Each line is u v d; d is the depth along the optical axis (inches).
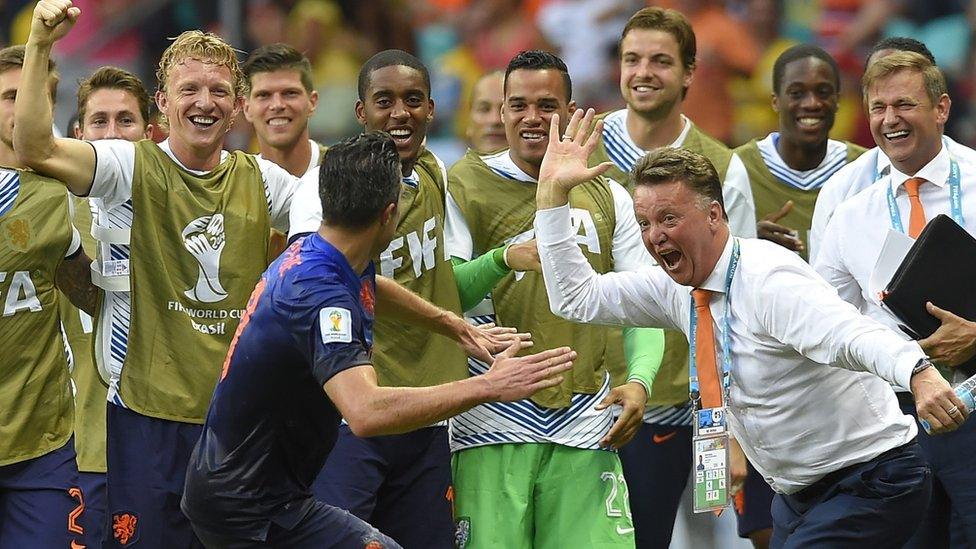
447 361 909.8
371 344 740.0
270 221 879.7
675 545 1247.5
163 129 1074.7
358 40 1827.0
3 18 1825.8
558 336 927.0
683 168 756.6
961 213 923.4
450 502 914.1
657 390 1034.1
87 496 907.4
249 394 713.6
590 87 1846.7
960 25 1824.6
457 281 915.4
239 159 874.8
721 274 764.0
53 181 869.8
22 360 866.1
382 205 714.2
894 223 929.5
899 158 926.4
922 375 703.1
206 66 848.3
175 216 845.2
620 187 968.3
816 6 1820.9
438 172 930.7
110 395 852.6
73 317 962.1
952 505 928.9
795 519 804.0
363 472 884.6
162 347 845.2
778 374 756.6
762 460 788.0
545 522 927.7
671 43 1055.0
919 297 871.7
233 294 855.7
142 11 1752.0
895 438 770.8
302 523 738.2
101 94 1046.4
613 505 930.1
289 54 1045.2
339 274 713.0
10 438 863.7
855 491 768.3
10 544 874.1
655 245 762.2
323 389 706.2
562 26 1872.5
